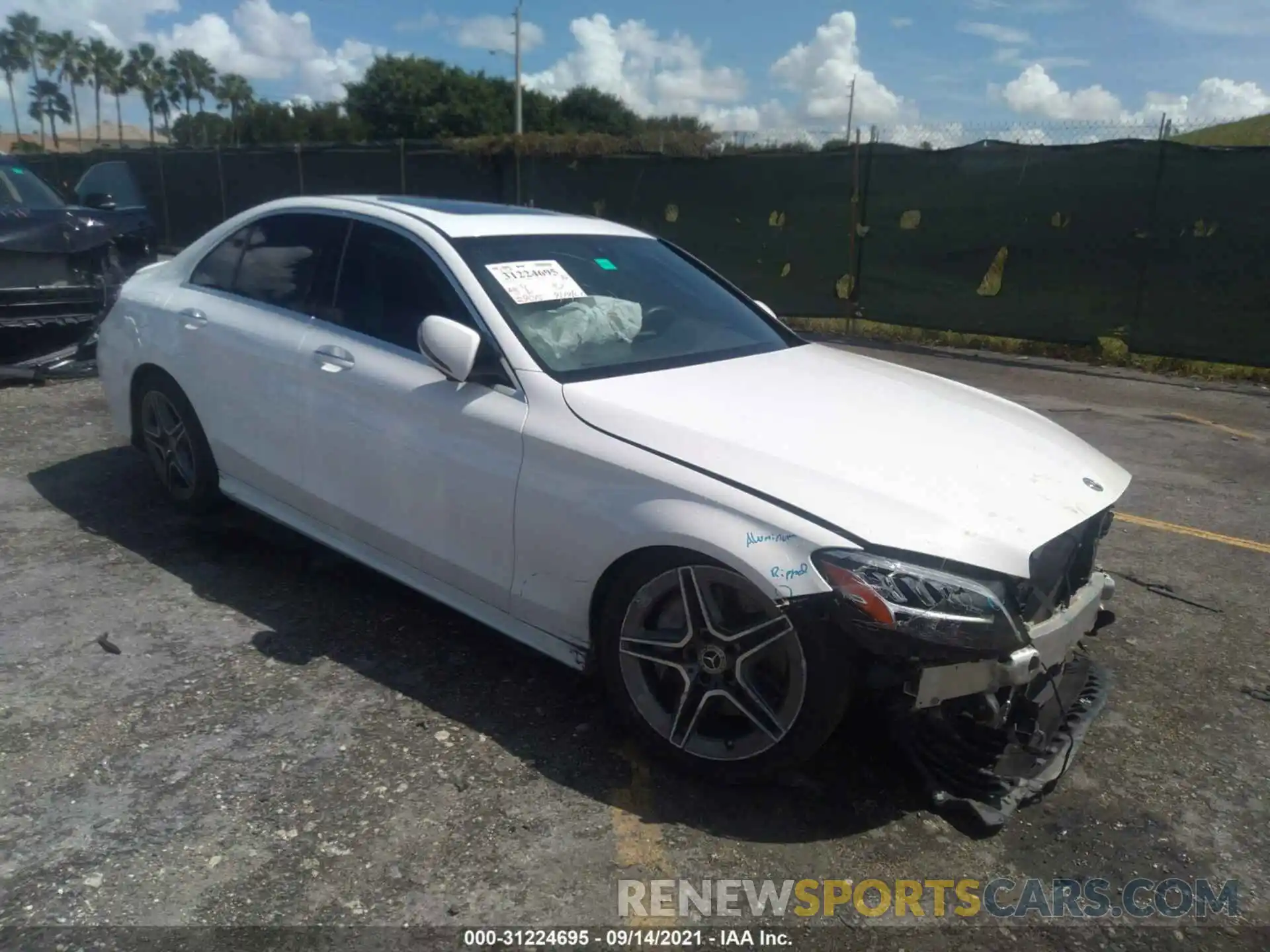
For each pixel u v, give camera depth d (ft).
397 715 11.37
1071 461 11.30
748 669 9.91
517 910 8.59
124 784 9.91
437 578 12.34
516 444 11.04
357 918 8.40
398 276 12.94
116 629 13.00
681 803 10.09
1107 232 33.81
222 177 59.88
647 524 9.92
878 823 9.91
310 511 13.87
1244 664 13.55
